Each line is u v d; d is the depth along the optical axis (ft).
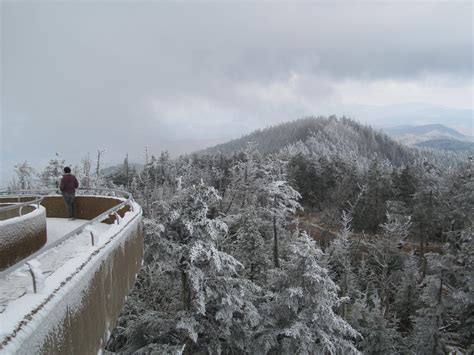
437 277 72.28
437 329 70.54
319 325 54.44
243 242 77.97
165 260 47.78
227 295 49.08
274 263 83.30
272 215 83.61
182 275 50.24
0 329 10.26
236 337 52.44
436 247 144.05
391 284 106.73
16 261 27.63
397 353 71.61
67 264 16.33
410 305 91.35
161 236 48.75
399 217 120.98
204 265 50.08
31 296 12.80
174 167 194.90
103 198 47.32
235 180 126.72
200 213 48.37
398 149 573.33
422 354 70.54
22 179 123.44
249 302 52.37
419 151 563.89
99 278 18.98
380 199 154.61
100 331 18.95
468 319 71.56
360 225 156.97
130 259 28.45
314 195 197.57
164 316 52.75
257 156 187.73
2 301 14.89
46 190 51.11
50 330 12.71
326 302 54.44
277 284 58.75
